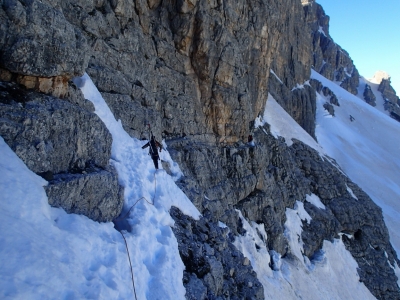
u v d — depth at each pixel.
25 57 7.48
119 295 6.21
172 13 21.58
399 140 93.88
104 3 15.89
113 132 11.93
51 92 8.46
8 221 5.13
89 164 8.90
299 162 38.94
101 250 6.98
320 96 98.50
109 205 8.71
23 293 4.25
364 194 43.69
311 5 137.88
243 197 22.67
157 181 12.39
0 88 7.11
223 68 22.78
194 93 22.11
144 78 17.41
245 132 25.41
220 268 11.41
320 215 31.98
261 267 19.44
